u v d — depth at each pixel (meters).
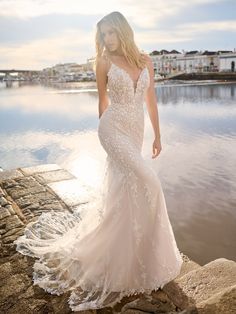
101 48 2.34
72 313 2.16
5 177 5.00
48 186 4.56
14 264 2.74
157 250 2.28
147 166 2.26
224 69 140.38
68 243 2.74
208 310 1.86
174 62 150.12
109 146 2.32
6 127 21.42
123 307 2.16
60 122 23.42
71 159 12.30
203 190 9.08
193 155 13.05
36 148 14.54
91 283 2.36
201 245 6.21
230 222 7.07
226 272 2.40
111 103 2.35
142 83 2.31
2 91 80.19
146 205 2.24
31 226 3.35
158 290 2.31
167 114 28.14
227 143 15.30
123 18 2.22
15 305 2.27
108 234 2.35
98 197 2.52
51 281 2.46
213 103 36.94
